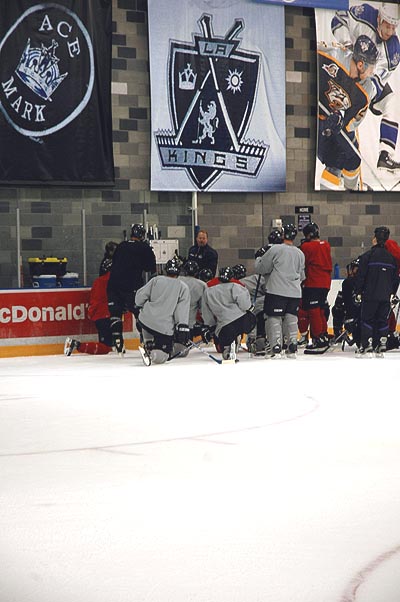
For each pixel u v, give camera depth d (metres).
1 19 38.94
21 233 39.81
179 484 12.70
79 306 36.59
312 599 8.13
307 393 22.62
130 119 41.84
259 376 26.75
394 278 32.72
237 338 34.12
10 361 33.34
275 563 9.15
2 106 39.09
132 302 33.91
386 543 9.82
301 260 32.41
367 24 45.41
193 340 38.28
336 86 45.03
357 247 46.19
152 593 8.33
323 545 9.77
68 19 40.03
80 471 13.66
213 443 15.81
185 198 42.88
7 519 10.96
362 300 32.56
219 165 43.16
